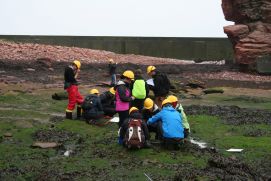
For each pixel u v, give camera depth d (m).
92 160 10.31
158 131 11.32
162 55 61.72
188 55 60.97
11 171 9.38
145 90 13.10
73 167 9.72
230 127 14.53
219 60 59.59
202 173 9.06
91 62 42.16
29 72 31.34
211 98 22.73
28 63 35.62
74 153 10.97
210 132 13.85
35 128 13.36
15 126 13.55
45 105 18.09
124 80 12.97
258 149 11.64
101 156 10.66
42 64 35.47
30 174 9.20
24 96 20.20
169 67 41.62
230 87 28.09
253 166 9.98
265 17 37.34
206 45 60.31
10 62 35.22
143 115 12.66
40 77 28.73
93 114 14.30
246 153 11.21
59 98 19.53
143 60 49.94
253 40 36.28
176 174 9.02
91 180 8.82
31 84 24.92
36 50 43.78
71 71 14.98
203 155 10.78
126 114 12.78
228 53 59.47
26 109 16.97
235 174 9.05
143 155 10.62
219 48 59.88
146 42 61.81
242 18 38.94
